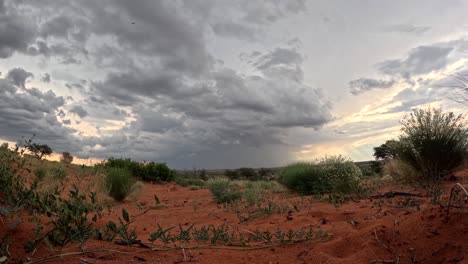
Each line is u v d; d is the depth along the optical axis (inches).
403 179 339.0
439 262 100.7
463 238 104.5
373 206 204.2
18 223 112.8
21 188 143.3
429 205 176.7
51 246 106.9
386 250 110.9
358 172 328.5
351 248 119.7
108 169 411.8
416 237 112.7
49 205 137.7
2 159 178.5
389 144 369.4
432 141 300.8
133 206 309.4
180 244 135.9
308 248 127.1
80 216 123.0
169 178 694.5
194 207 277.3
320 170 374.3
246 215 223.6
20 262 95.7
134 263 108.8
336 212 196.4
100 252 114.0
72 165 435.2
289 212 217.0
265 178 783.1
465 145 301.9
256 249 130.3
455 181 281.4
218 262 115.9
